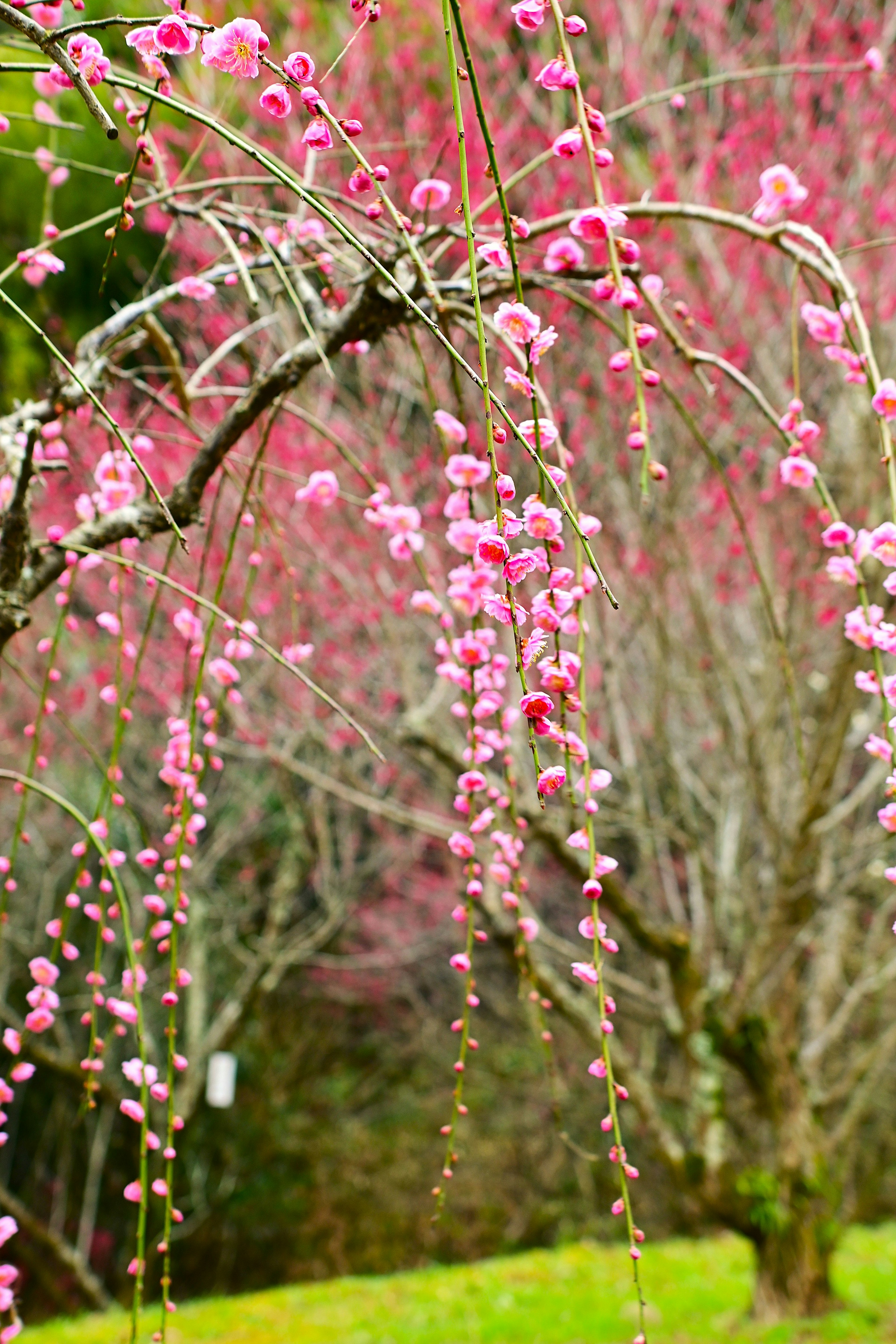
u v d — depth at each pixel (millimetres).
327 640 5562
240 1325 5684
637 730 5680
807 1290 5023
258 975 7883
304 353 1842
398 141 4684
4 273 1791
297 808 8008
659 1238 8695
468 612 1707
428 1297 6164
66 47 1444
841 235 4527
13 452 1903
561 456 1562
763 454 4652
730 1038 5047
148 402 2316
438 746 4316
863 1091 5613
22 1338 5621
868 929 7164
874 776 4570
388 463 4703
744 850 5438
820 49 4734
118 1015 1717
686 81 5180
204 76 4395
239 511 1820
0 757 7047
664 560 4508
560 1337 4918
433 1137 9352
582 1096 9227
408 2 4801
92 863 7828
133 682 1863
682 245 4656
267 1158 8992
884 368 4355
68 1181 8805
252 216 2697
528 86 4883
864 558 1469
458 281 1823
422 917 9172
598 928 1277
